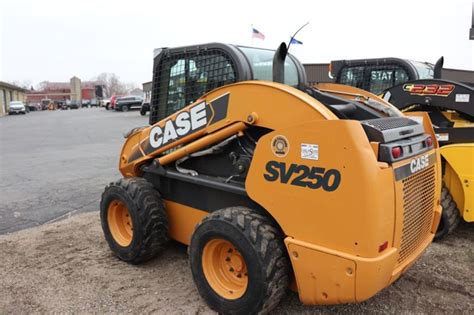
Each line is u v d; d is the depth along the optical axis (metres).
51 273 4.04
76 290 3.71
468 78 20.19
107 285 3.78
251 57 3.63
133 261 4.10
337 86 4.09
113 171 9.47
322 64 23.11
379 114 3.52
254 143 3.27
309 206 2.70
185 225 3.94
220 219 3.09
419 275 3.99
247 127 3.20
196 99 3.87
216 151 3.51
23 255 4.48
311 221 2.70
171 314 3.31
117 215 4.30
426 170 3.12
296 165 2.74
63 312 3.37
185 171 3.77
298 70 3.99
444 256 4.45
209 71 3.74
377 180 2.49
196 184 3.64
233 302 3.10
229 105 3.24
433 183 3.28
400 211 2.71
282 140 2.80
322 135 2.61
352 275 2.55
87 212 6.11
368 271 2.50
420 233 3.12
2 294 3.65
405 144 2.79
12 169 9.93
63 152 12.89
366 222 2.48
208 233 3.18
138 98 42.03
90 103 72.50
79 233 5.14
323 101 3.65
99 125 24.69
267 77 3.72
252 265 2.92
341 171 2.54
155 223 3.93
